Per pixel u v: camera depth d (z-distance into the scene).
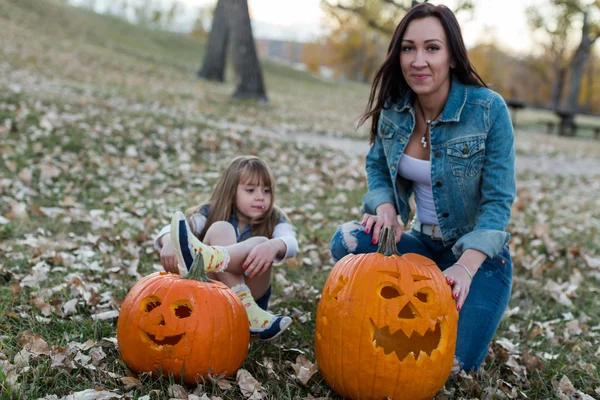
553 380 2.69
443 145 2.72
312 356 2.73
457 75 2.73
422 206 2.98
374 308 2.20
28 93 9.08
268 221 3.10
